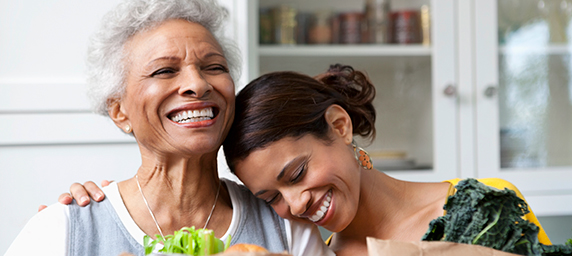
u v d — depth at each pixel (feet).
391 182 3.80
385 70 6.32
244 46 5.26
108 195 3.33
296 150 3.17
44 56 4.90
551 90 6.50
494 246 2.91
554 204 6.40
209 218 3.35
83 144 4.92
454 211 3.06
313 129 3.25
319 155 3.23
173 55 2.98
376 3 6.34
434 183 3.90
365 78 3.91
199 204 3.33
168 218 3.27
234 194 3.51
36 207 4.84
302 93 3.35
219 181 3.57
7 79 4.83
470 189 3.05
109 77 3.13
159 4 3.07
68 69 4.94
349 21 6.28
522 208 3.01
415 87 6.35
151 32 3.08
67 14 4.94
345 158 3.36
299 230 3.50
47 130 4.85
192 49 3.04
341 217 3.31
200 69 3.09
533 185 6.39
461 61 6.40
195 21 3.25
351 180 3.34
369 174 3.71
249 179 3.26
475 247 2.39
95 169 4.94
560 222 6.47
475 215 2.97
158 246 3.11
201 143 2.99
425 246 2.35
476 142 6.39
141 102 3.00
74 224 3.15
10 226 4.80
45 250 3.04
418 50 6.36
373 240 2.35
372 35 6.33
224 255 1.95
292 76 3.50
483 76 6.39
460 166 6.38
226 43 3.58
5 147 4.81
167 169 3.22
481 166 6.38
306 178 3.18
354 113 3.69
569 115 6.53
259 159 3.16
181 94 2.98
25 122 4.82
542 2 6.48
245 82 5.27
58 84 4.86
